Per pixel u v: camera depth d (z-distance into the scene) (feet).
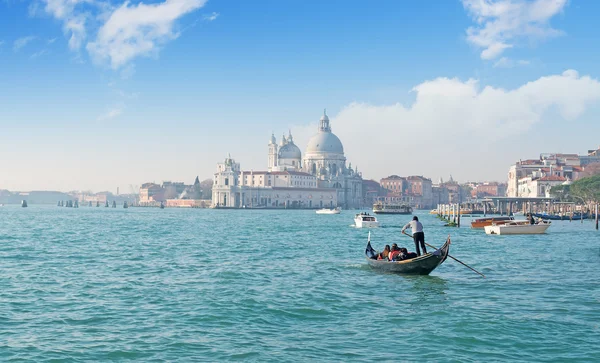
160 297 123.13
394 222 575.38
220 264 181.27
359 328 97.76
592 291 130.31
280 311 109.91
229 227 447.42
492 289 132.98
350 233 365.40
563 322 100.83
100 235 334.03
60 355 83.35
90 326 98.99
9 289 133.18
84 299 121.29
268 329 97.25
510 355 83.51
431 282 142.20
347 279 147.23
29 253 217.15
